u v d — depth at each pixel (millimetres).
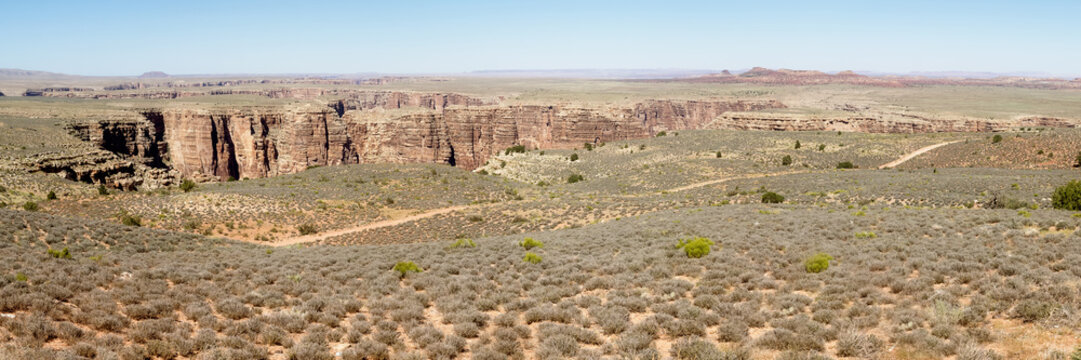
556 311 17188
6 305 13703
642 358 13172
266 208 66562
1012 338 12938
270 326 15234
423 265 25984
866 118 199000
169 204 64500
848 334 13633
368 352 13758
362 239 55938
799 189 68375
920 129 197625
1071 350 11812
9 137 114688
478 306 18562
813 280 19656
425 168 100062
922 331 13703
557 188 96688
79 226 34062
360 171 96875
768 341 13859
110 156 117812
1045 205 46312
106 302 15500
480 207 68562
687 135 146375
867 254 23203
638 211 59062
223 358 12531
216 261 27078
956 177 67750
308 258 28828
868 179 71375
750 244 27297
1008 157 98688
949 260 20703
